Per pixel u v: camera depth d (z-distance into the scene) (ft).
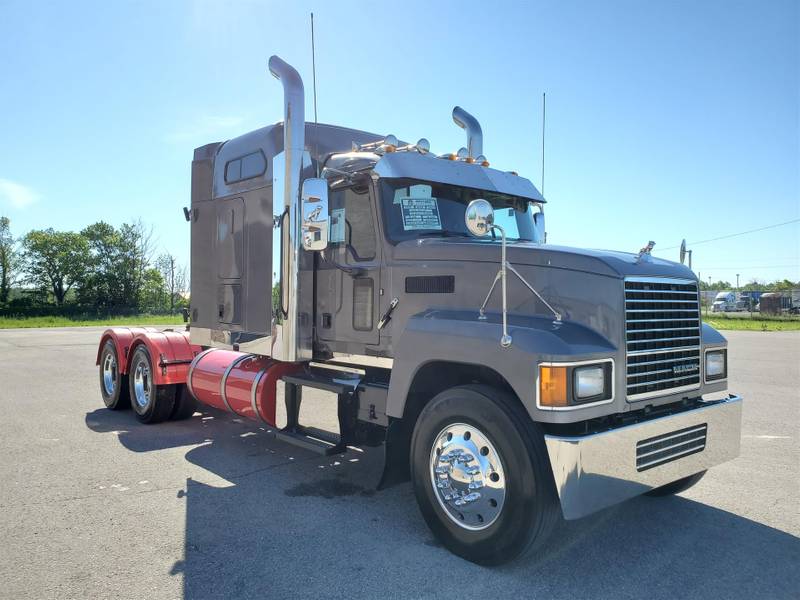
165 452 19.97
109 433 22.67
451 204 16.21
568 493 10.42
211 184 21.38
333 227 16.66
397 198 15.44
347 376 16.35
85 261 224.33
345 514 14.39
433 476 12.46
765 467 18.40
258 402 18.13
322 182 14.37
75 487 16.22
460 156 17.33
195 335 22.25
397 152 15.60
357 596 10.40
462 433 11.96
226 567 11.48
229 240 20.25
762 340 70.54
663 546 12.57
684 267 13.80
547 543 12.74
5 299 220.23
